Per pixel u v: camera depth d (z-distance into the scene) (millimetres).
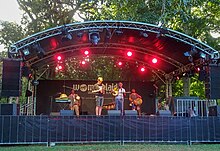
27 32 18078
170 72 15391
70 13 17328
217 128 9273
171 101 13047
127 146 8375
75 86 16156
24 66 10938
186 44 11164
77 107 13859
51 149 7801
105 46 13359
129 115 9094
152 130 8992
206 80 10828
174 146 8516
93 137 8766
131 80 17406
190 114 11617
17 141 8430
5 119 8461
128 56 14914
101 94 12359
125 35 11688
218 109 9719
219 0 14703
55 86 16125
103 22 10656
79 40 12242
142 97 16609
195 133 9148
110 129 8852
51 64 15492
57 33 10539
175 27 15336
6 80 9469
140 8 14078
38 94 15953
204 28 15688
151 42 12172
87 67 18750
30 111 15195
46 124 8617
